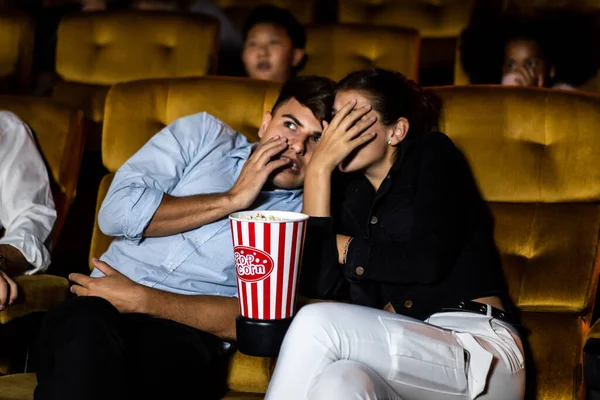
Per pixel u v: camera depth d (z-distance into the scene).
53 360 1.45
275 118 1.86
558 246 1.84
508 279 1.85
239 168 1.92
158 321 1.69
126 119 2.15
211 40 3.28
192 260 1.80
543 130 1.91
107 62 3.33
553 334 1.78
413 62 3.30
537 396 1.75
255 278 1.33
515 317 1.64
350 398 1.25
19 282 1.75
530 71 2.78
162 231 1.79
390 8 4.15
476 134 1.93
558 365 1.75
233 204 1.76
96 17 3.38
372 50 3.30
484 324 1.57
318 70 3.31
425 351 1.42
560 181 1.88
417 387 1.42
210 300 1.73
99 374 1.42
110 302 1.65
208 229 1.80
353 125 1.70
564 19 2.84
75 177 2.21
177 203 1.77
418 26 4.10
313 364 1.35
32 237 1.91
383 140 1.70
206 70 3.27
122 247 1.84
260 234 1.30
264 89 2.15
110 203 1.81
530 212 1.89
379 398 1.30
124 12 3.37
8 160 2.04
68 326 1.45
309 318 1.38
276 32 3.21
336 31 3.32
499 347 1.53
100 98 3.27
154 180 1.84
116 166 2.15
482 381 1.46
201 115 1.98
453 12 4.05
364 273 1.59
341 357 1.37
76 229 2.66
